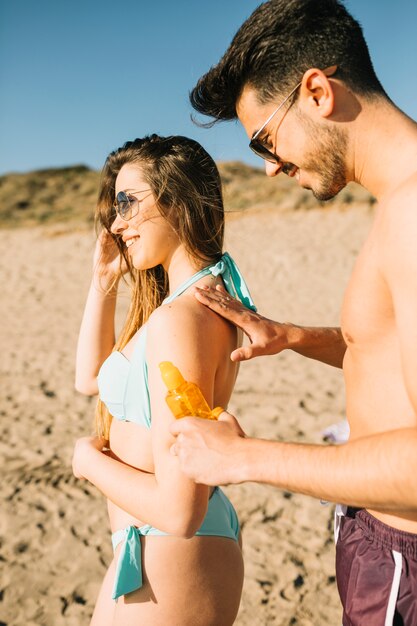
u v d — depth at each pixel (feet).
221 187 6.02
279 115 4.55
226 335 5.31
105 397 5.46
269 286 39.52
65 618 10.02
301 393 19.83
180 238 5.54
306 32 4.37
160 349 4.76
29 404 19.54
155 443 4.70
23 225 74.90
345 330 4.64
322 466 3.65
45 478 14.42
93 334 6.81
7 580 10.90
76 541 12.04
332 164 4.52
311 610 10.02
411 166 4.16
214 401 5.25
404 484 3.40
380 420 4.50
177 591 5.00
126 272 6.77
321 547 11.66
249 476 3.86
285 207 64.23
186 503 4.55
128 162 5.67
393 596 4.50
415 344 3.72
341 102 4.34
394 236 3.84
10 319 32.99
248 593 10.42
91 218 72.59
